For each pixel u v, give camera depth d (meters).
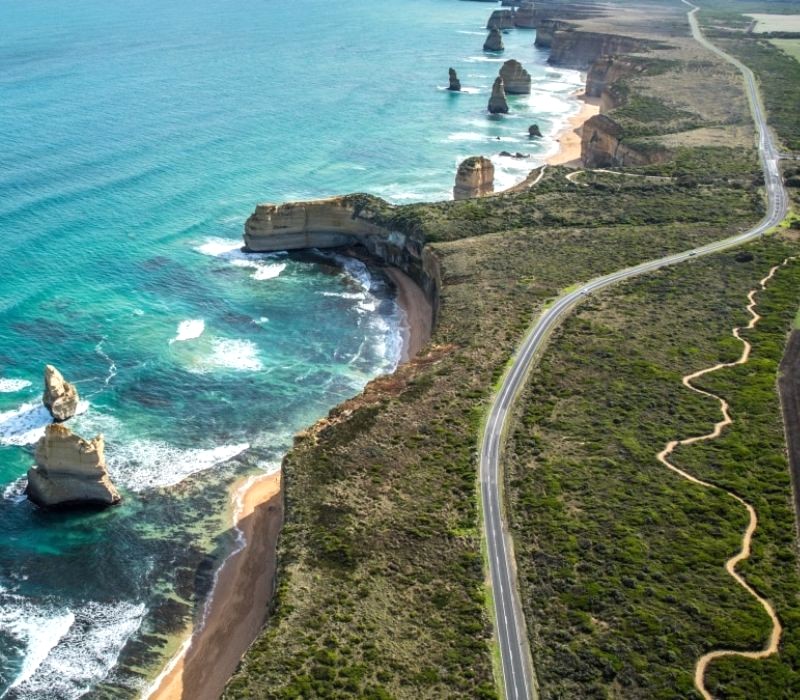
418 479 68.12
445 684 50.38
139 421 86.88
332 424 75.56
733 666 50.56
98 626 63.59
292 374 97.50
